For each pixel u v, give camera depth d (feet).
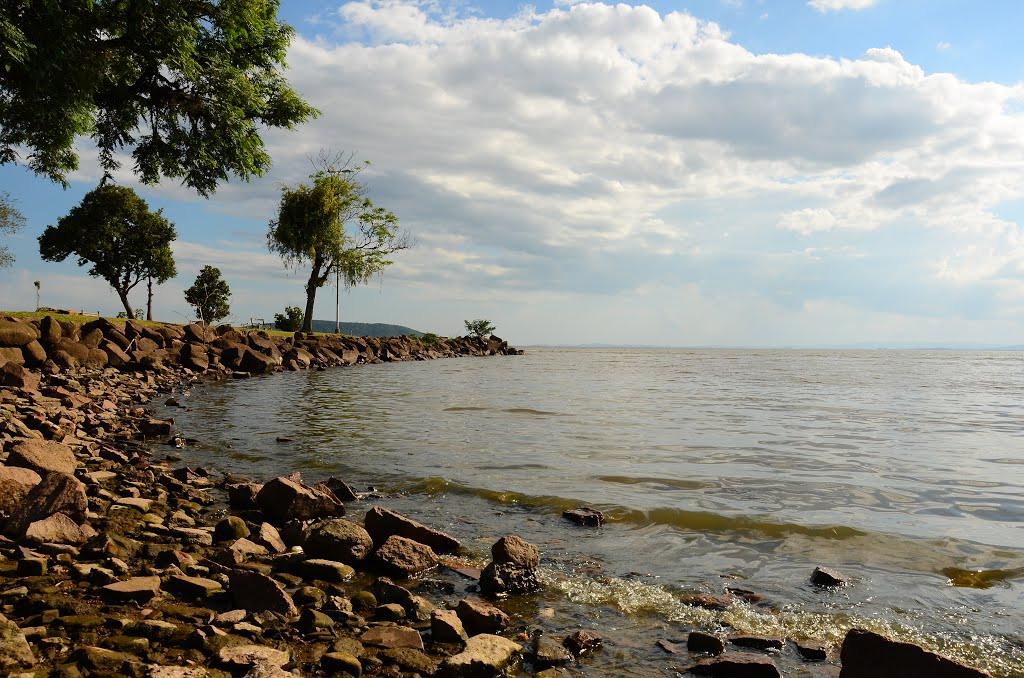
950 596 17.44
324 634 14.15
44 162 71.10
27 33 51.62
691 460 36.60
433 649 13.89
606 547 21.57
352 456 36.35
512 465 34.42
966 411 67.26
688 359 264.31
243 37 68.85
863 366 204.23
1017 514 25.84
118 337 91.30
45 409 45.60
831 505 26.96
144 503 23.97
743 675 12.99
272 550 20.12
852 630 12.66
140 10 56.49
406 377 110.32
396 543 19.53
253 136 70.18
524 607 16.55
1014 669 13.50
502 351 270.05
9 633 11.78
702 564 19.99
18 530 19.01
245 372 103.04
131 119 66.23
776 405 70.49
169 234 206.39
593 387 94.94
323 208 184.85
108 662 11.83
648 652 14.10
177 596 15.84
